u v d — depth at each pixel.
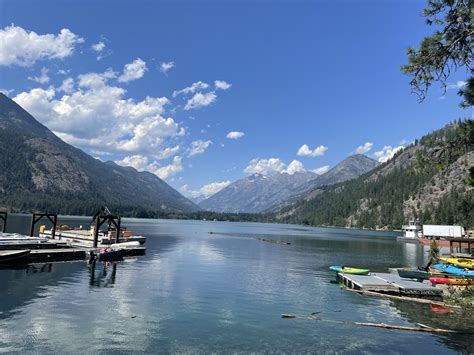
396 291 30.66
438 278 34.28
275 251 73.50
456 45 12.27
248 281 36.09
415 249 91.19
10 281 31.08
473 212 12.72
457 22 11.97
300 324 21.80
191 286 32.34
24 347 16.70
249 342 18.58
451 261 46.81
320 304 26.92
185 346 17.78
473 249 74.44
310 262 55.34
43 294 26.83
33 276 33.94
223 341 18.59
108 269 40.28
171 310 23.97
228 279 36.91
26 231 87.62
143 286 31.38
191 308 24.66
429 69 12.68
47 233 73.31
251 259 57.09
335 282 36.62
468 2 11.55
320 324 21.88
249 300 27.66
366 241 120.62
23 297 25.62
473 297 16.41
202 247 76.56
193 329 20.30
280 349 17.77
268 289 32.19
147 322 21.19
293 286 33.97
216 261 52.59
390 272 42.22
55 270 38.03
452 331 20.73
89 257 47.81
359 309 25.61
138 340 18.27
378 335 20.03
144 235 109.81
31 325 19.64
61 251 46.81
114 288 29.98
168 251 64.38
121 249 52.38
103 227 135.75
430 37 12.21
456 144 12.56
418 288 30.08
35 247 49.84
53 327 19.50
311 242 107.25
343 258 63.22
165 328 20.27
